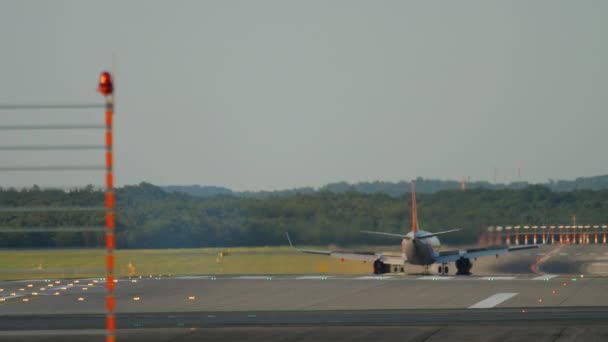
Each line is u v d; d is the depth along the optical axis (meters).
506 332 88.25
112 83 49.03
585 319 100.75
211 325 100.56
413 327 94.62
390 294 142.88
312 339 86.00
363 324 99.19
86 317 113.31
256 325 100.06
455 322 99.56
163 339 87.81
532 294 137.62
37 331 96.88
